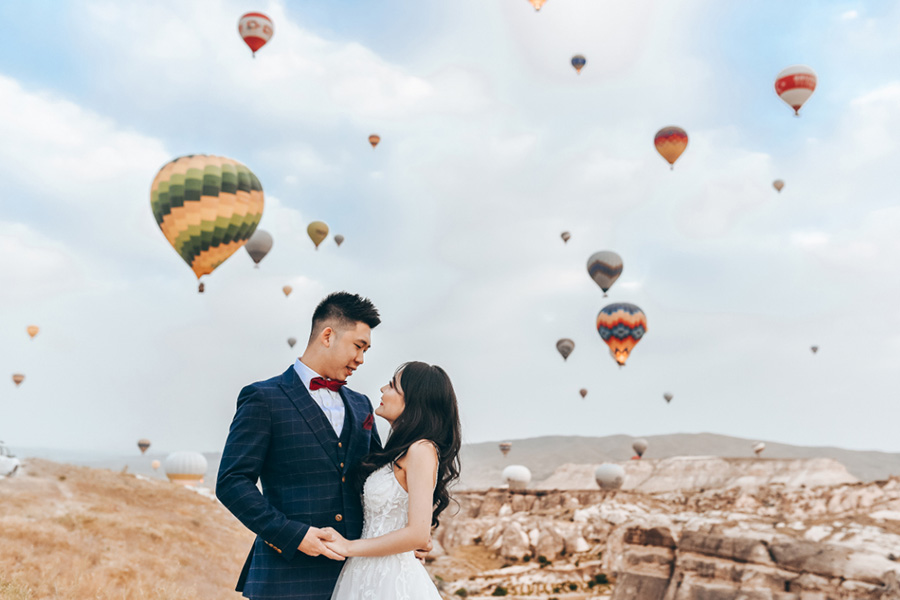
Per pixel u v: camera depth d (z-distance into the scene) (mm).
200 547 23875
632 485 152375
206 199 36219
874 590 57812
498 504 128250
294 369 5242
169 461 88562
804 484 129625
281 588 4781
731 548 67750
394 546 4863
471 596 83812
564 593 84312
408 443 5125
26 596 13180
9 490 27781
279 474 4941
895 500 89312
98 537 20750
